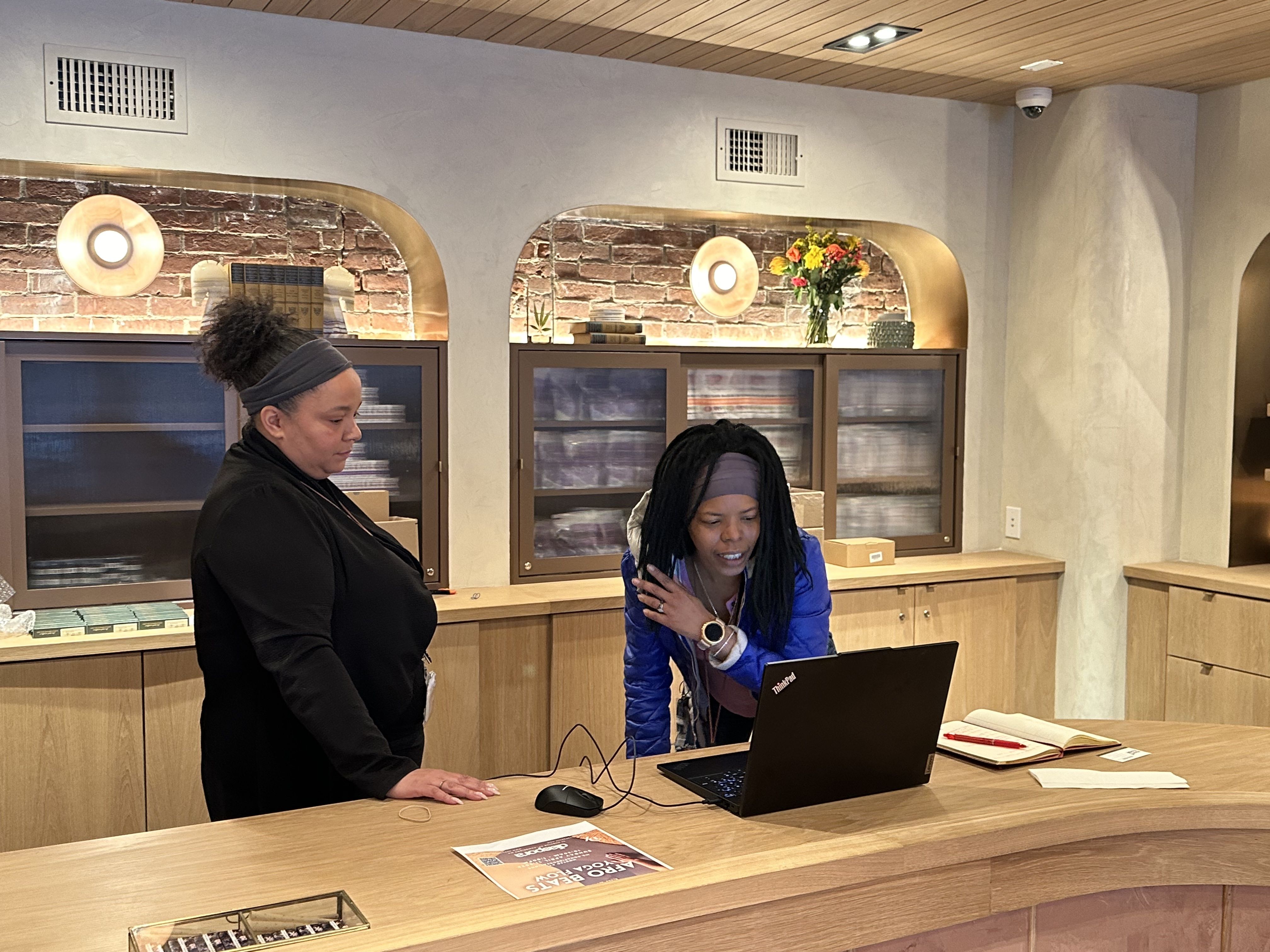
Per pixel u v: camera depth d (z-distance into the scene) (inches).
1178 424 184.5
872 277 199.9
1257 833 74.5
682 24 145.6
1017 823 68.4
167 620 130.2
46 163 134.3
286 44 143.4
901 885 65.1
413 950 52.1
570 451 163.8
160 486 139.8
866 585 170.6
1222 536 179.3
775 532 85.5
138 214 143.9
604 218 176.9
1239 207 175.9
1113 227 177.6
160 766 129.3
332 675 71.9
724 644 83.5
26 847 123.8
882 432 186.7
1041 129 187.5
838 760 71.5
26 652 121.8
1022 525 193.5
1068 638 185.0
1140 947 74.6
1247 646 162.6
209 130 140.3
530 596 152.5
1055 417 186.4
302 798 77.2
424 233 152.6
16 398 131.0
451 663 144.9
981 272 192.5
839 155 179.5
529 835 66.3
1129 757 84.7
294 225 158.4
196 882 59.7
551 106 158.9
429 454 153.9
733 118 171.5
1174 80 173.6
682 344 175.3
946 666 74.2
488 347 157.0
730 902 59.4
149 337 136.4
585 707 153.5
